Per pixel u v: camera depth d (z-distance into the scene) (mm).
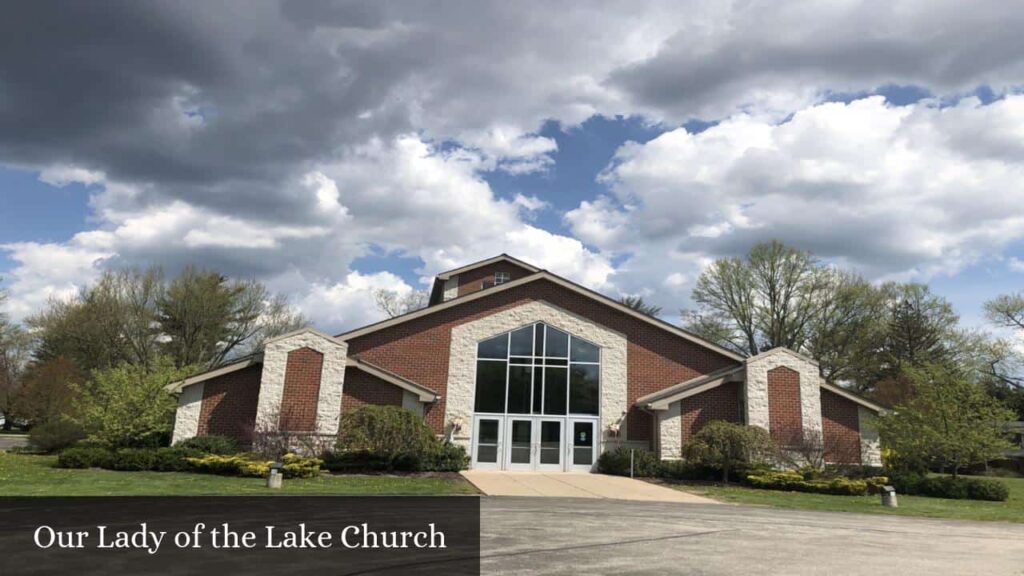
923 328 44750
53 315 44719
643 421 25766
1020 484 28891
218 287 46656
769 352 24500
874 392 42562
